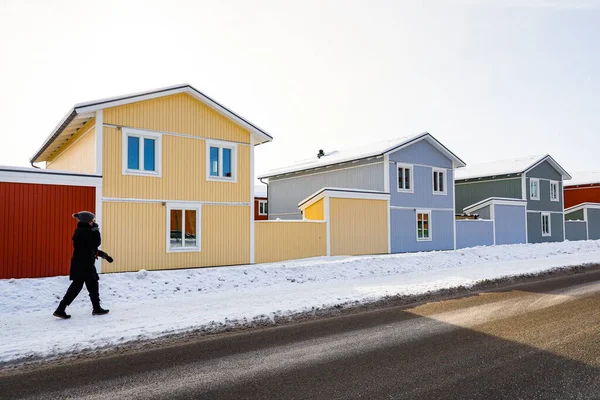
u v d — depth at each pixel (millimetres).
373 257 16469
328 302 9320
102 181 14211
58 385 4859
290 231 19031
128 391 4680
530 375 5074
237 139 17672
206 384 4867
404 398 4441
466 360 5633
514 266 16219
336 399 4430
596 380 4910
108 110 14539
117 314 8188
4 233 12336
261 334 7023
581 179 44062
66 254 13305
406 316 8305
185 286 10852
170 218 15758
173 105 16000
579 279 13297
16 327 7195
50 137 17703
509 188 33219
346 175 26453
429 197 25953
